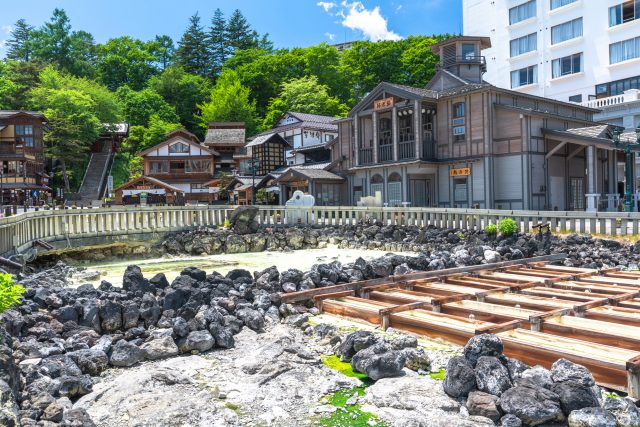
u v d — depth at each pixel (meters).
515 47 53.03
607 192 33.78
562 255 19.00
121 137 75.44
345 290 12.77
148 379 7.42
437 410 6.18
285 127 59.56
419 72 72.31
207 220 32.47
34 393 6.08
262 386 7.28
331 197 41.41
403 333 9.75
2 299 6.45
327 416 6.30
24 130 54.72
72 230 26.92
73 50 99.19
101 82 97.12
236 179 54.25
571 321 9.25
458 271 15.42
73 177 66.19
